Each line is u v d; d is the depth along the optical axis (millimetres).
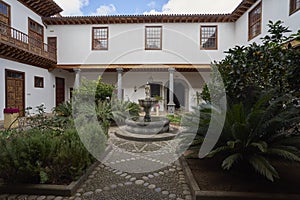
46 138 3191
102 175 3273
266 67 3736
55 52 12641
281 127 3035
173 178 3172
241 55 3809
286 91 3688
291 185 2729
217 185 2752
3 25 8492
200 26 12406
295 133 3301
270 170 2502
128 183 2988
